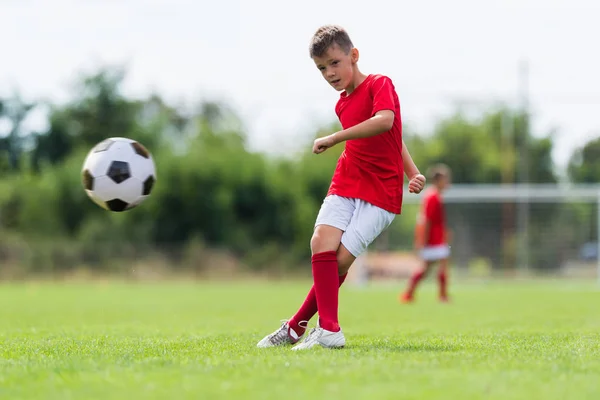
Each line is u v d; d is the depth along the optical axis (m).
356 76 14.71
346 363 11.05
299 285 77.62
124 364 11.34
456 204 72.50
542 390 9.01
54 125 114.38
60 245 82.56
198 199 98.31
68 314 31.06
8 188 102.81
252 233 100.25
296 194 101.88
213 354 12.78
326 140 13.66
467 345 14.56
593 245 71.12
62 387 9.45
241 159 101.75
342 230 14.32
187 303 41.59
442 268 40.81
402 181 14.69
